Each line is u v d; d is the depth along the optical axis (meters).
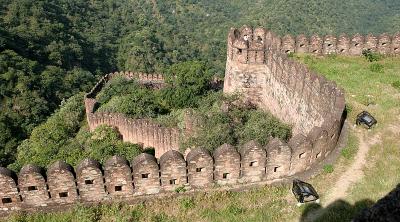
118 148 27.06
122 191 15.21
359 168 16.22
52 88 46.03
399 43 26.45
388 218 6.40
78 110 36.62
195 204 15.02
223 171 15.38
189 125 25.00
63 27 57.81
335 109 17.59
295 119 21.91
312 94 19.78
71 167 14.82
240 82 26.22
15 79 43.31
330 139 16.67
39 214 14.82
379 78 23.33
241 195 15.23
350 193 14.91
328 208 14.34
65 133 32.62
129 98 32.12
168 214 14.84
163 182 15.25
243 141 21.38
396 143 17.66
